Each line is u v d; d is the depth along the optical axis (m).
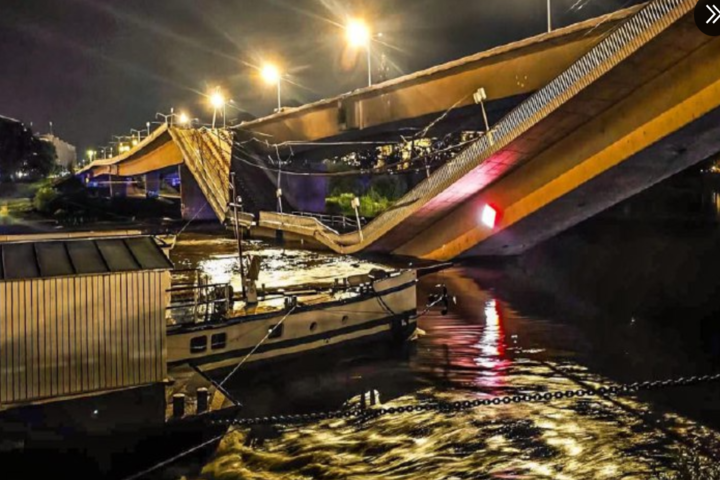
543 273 38.34
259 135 71.31
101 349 14.88
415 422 15.93
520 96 43.31
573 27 37.62
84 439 14.28
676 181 55.97
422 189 39.50
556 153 35.41
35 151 147.25
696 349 21.97
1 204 100.50
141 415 14.62
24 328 14.10
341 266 41.94
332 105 60.28
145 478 13.78
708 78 27.98
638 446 14.24
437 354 21.81
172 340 17.88
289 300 21.86
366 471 13.49
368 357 21.61
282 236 57.19
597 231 51.78
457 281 35.97
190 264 44.41
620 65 28.02
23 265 14.56
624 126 31.98
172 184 150.00
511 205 38.31
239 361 19.05
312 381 19.31
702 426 15.17
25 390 14.12
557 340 23.30
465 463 13.70
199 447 14.58
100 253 15.70
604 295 31.50
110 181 117.69
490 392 18.09
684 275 35.62
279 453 14.48
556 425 15.52
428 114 50.72
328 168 87.38
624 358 21.05
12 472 13.87
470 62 45.22
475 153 35.34
